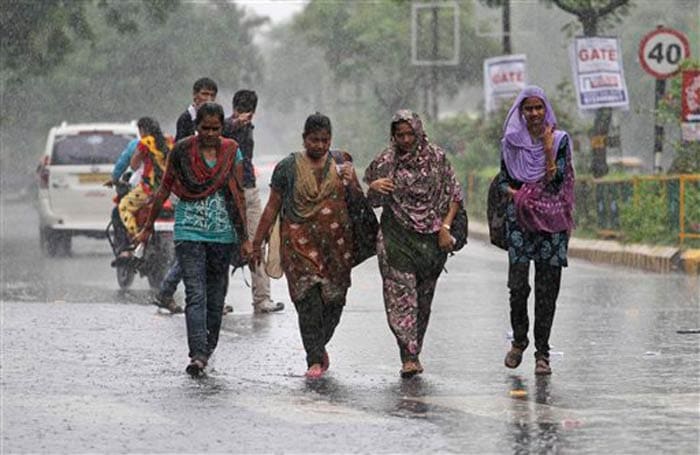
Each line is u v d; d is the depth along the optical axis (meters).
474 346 28.25
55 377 24.14
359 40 149.12
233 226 25.20
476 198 88.12
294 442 18.42
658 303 37.34
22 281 46.06
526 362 25.95
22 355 26.91
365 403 21.36
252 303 35.56
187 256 24.95
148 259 41.53
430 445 18.11
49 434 19.11
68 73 141.50
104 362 26.00
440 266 24.19
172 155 24.98
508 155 24.28
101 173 57.91
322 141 24.31
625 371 24.64
